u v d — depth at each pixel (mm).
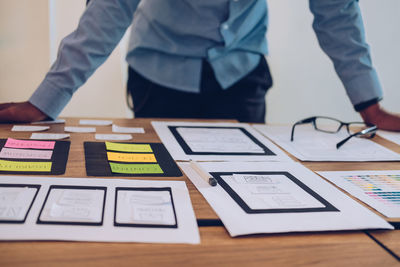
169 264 469
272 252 515
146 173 727
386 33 2330
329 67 2363
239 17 1164
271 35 2273
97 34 952
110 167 738
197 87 1233
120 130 999
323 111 2447
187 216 579
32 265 443
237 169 793
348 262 508
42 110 992
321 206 654
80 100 2008
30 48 1815
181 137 982
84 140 896
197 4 1118
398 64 2387
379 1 2270
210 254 497
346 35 1163
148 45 1201
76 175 684
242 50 1237
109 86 2016
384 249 548
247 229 556
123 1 939
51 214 542
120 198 610
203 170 741
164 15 1154
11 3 1754
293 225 581
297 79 2371
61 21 1849
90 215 548
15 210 537
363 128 1228
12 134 887
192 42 1181
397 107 2467
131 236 515
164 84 1232
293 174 795
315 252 524
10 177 645
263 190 698
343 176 821
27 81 1853
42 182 637
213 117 1307
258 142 999
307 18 2260
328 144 1037
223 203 631
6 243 475
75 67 974
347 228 587
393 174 858
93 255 471
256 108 1338
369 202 700
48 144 840
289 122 2453
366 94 1180
